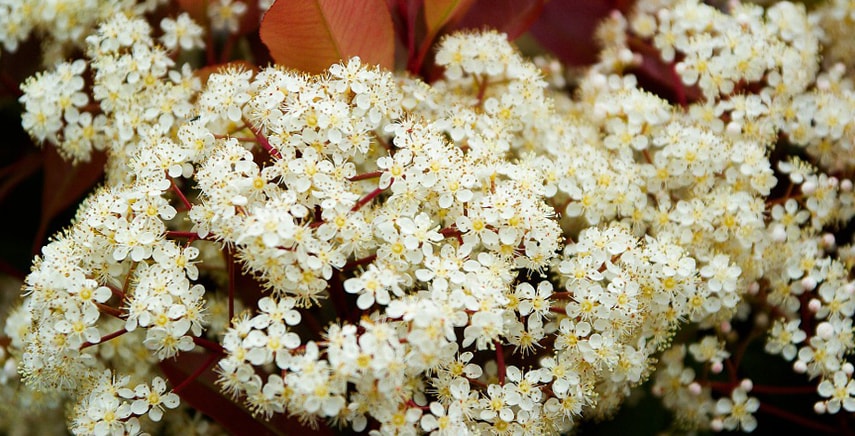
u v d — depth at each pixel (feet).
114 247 0.94
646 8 1.12
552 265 0.98
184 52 1.12
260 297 1.00
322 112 0.95
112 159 1.04
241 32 1.11
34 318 0.95
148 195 0.95
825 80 1.08
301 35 1.01
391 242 0.93
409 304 0.90
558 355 0.96
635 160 1.06
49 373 0.95
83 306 0.93
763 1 1.16
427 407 0.92
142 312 0.92
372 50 1.03
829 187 1.04
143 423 1.06
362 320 0.90
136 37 1.04
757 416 1.09
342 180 0.95
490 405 0.93
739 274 1.00
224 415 0.97
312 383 0.89
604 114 1.05
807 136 1.06
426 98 1.02
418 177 0.95
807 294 1.04
